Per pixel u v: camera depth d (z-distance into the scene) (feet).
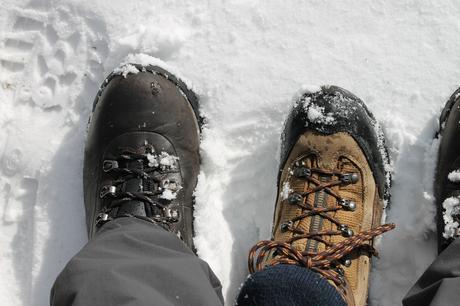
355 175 3.76
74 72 4.18
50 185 4.13
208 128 4.03
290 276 3.12
